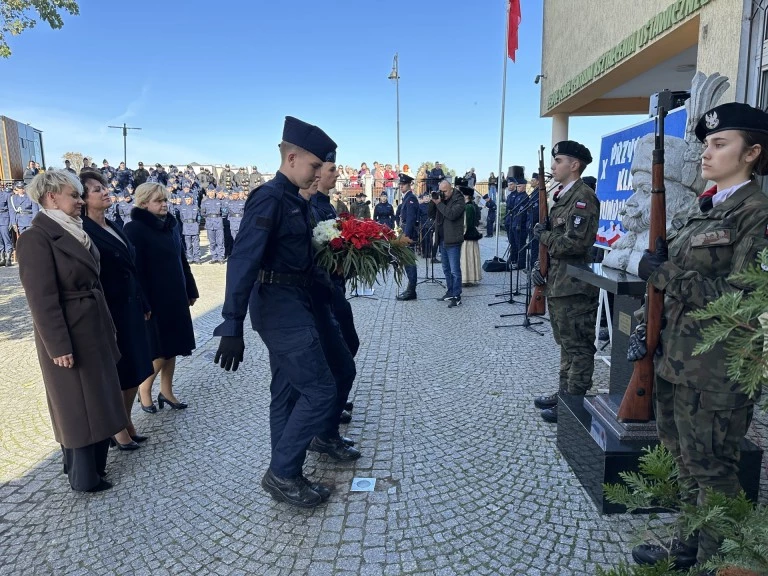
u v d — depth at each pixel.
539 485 2.93
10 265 13.74
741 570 1.01
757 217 1.72
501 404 4.10
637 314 2.32
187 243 14.05
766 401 1.02
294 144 2.68
